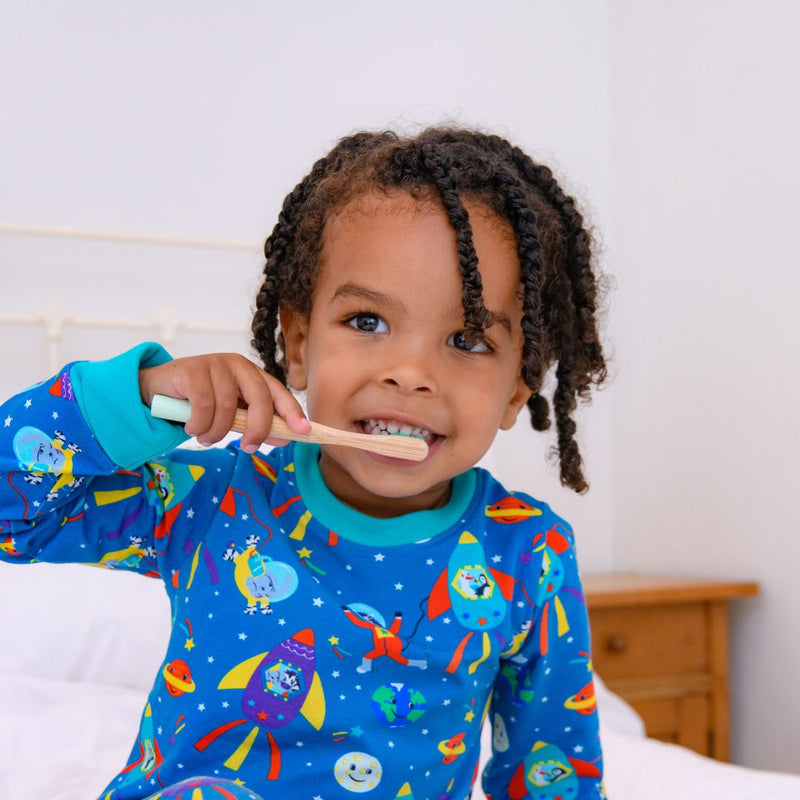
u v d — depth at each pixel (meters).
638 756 1.37
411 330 0.83
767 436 2.00
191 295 2.10
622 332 2.40
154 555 0.86
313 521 0.87
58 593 1.52
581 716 0.96
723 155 2.12
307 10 2.23
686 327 2.22
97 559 0.84
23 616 1.48
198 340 2.10
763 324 2.02
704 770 1.29
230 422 0.76
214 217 2.13
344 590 0.85
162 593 1.56
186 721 0.81
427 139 0.98
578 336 1.02
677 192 2.25
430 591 0.86
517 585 0.90
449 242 0.83
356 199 0.86
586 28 2.45
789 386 1.95
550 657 0.93
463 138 1.00
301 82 2.21
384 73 2.28
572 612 0.94
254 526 0.86
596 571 2.41
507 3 2.39
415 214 0.84
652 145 2.32
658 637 1.96
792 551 1.94
